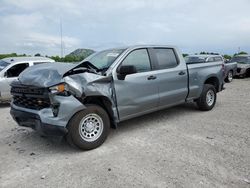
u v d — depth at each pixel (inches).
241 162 143.9
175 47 236.5
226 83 555.5
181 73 231.3
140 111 200.8
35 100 162.2
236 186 119.3
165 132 201.6
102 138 173.9
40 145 182.2
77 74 164.4
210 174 131.1
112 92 177.9
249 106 291.1
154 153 160.2
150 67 208.2
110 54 199.9
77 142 162.6
